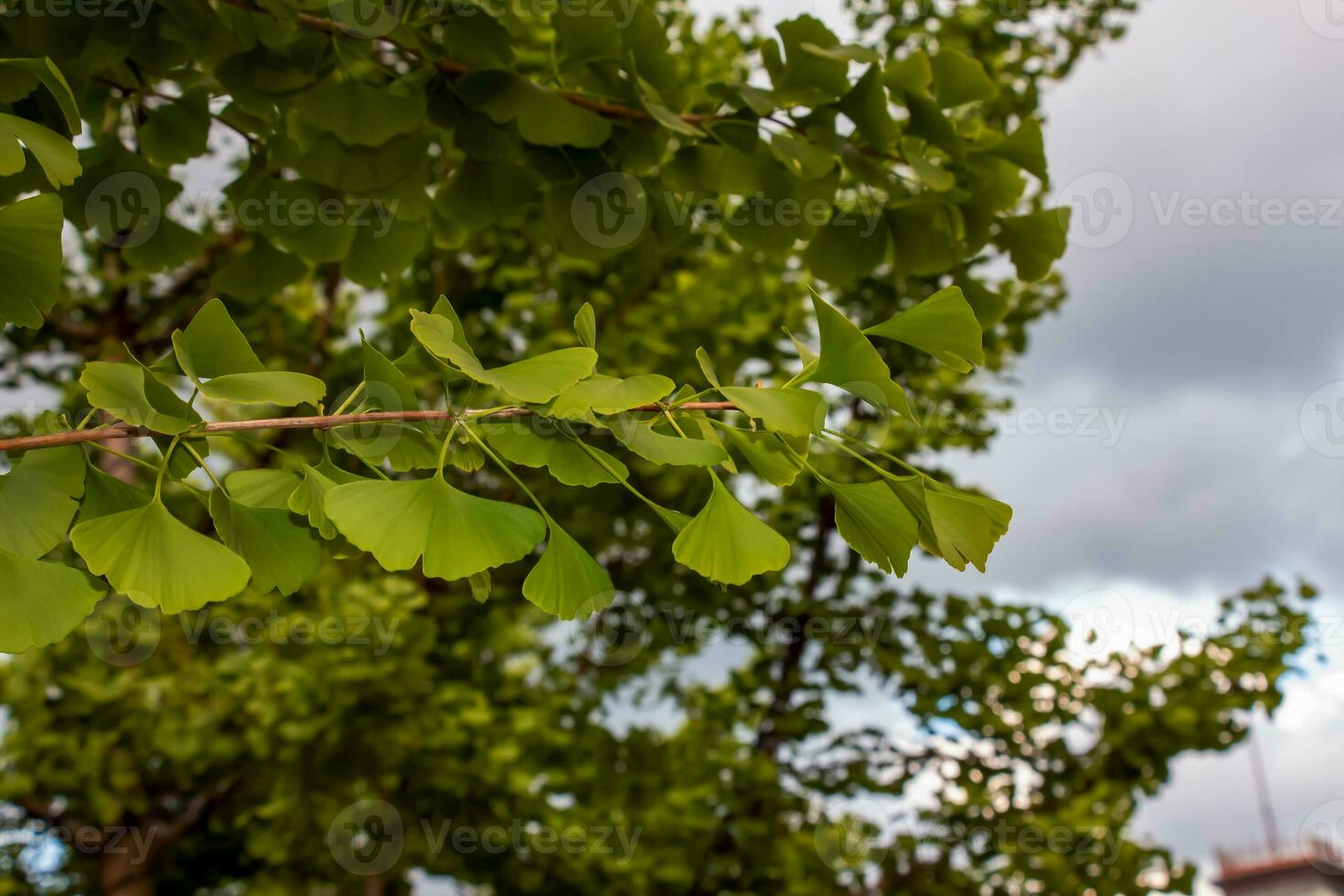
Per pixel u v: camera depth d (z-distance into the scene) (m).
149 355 6.39
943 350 1.04
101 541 0.90
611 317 6.56
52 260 0.90
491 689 6.55
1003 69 5.25
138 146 1.89
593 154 1.85
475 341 6.47
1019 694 6.51
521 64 2.56
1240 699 6.28
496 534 0.96
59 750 5.93
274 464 5.72
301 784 5.70
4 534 0.94
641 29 1.71
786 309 6.21
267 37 1.64
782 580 6.91
